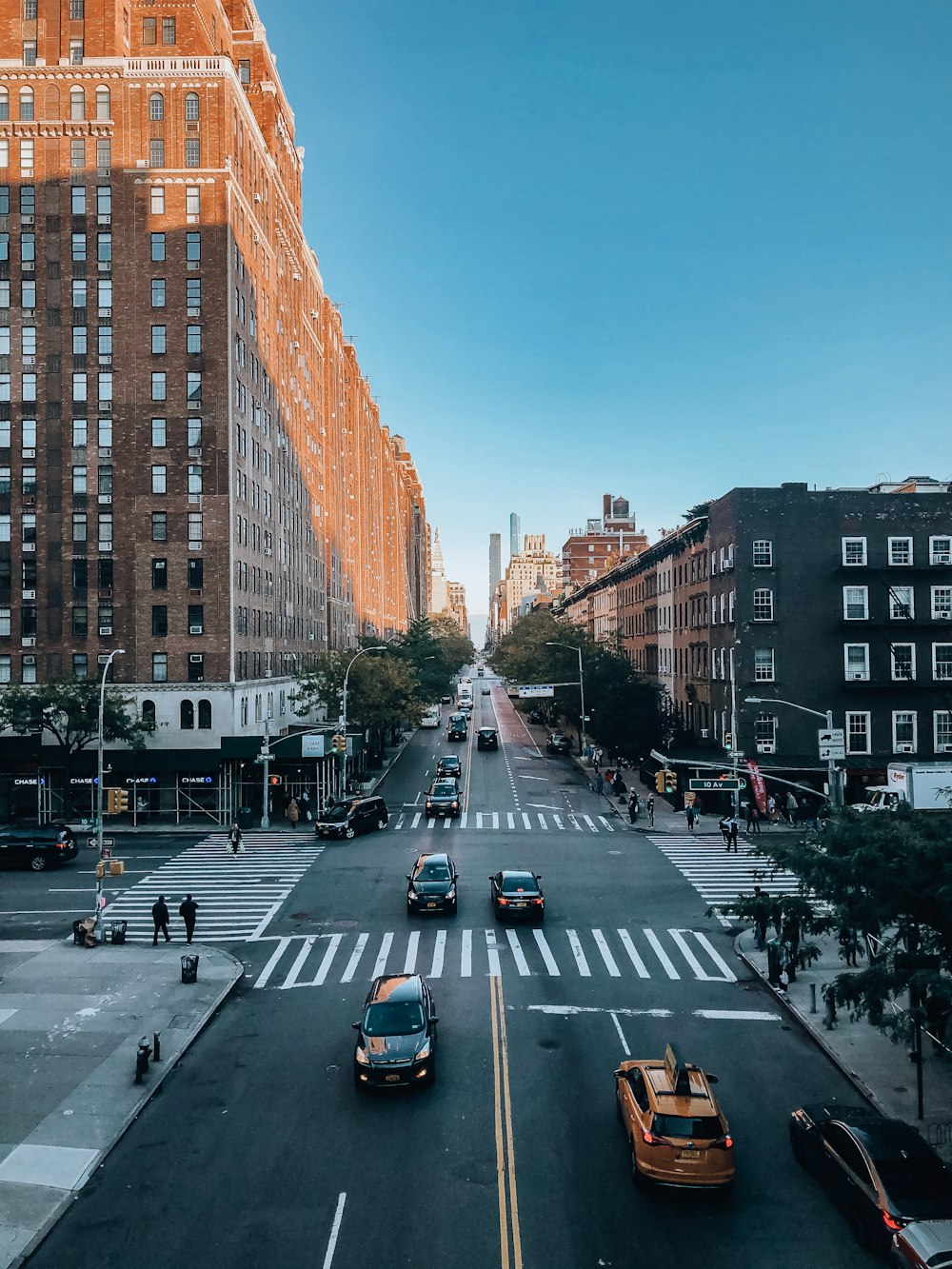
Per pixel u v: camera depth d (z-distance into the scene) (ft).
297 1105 57.00
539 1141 52.01
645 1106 48.75
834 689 165.68
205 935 96.48
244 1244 42.57
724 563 175.32
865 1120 47.19
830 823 61.26
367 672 211.41
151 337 170.60
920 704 165.89
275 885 117.39
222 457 169.78
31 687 164.04
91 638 168.14
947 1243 37.93
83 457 169.89
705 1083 50.03
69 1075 61.31
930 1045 65.31
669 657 228.43
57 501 169.58
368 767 231.50
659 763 196.75
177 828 160.15
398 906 106.42
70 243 171.63
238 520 176.14
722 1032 69.10
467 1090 58.70
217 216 171.12
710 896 110.52
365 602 396.98
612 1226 43.73
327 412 297.33
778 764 160.35
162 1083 60.59
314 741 168.04
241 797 169.78
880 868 52.80
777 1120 55.26
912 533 167.53
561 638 284.20
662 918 101.09
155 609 168.45
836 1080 60.85
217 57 171.53
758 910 59.62
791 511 167.22
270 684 200.34
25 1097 58.13
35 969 84.43
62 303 171.32
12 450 170.09
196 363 170.30
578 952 88.69
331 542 303.48
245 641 179.93
